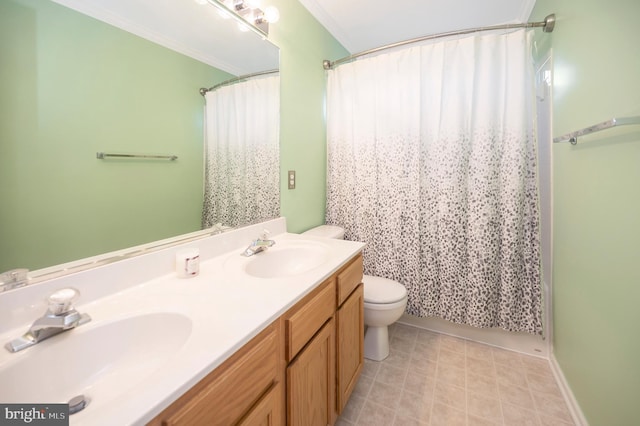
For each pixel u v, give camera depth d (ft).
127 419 1.41
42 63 2.39
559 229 5.08
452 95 5.84
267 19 4.59
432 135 6.16
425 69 6.08
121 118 3.01
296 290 2.98
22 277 2.28
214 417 1.97
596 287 3.73
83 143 2.70
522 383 5.13
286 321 2.83
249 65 4.72
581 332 4.22
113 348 2.34
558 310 5.25
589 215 3.91
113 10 2.88
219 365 2.01
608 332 3.44
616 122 2.59
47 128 2.44
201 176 4.02
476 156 5.74
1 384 1.80
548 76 5.34
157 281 3.21
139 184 3.22
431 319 6.93
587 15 3.76
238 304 2.66
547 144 5.54
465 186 5.94
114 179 2.98
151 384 1.64
